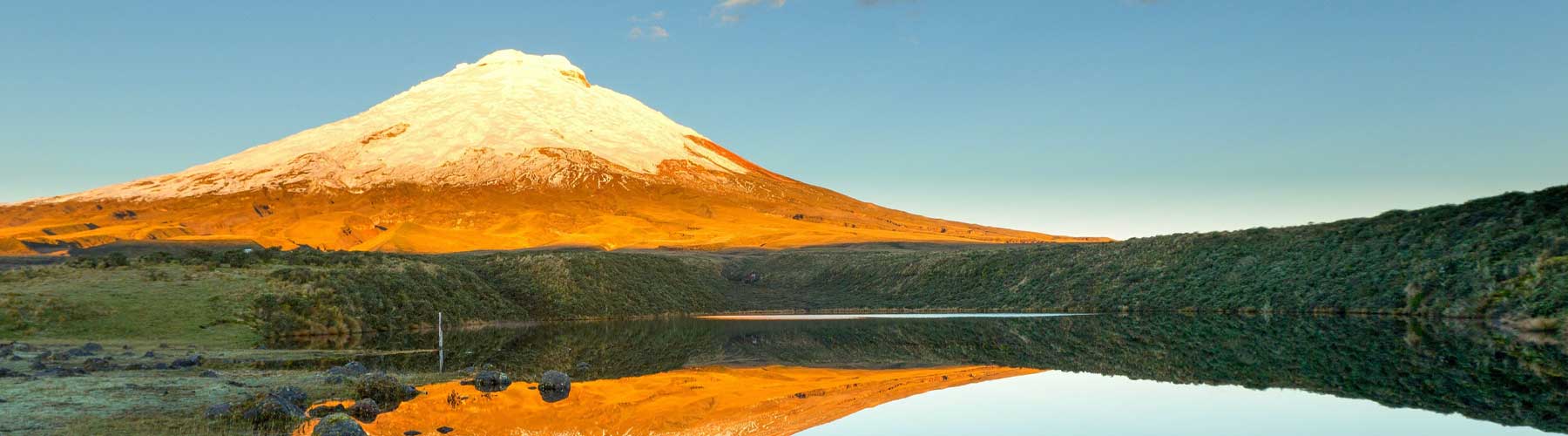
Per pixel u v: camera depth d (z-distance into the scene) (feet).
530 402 105.09
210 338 173.78
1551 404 100.17
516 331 230.48
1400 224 282.97
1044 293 327.47
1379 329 197.57
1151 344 175.22
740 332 228.43
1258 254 302.25
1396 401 103.30
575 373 136.77
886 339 199.31
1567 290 197.26
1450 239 258.57
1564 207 251.39
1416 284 241.14
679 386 121.80
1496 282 221.66
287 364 137.69
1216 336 191.52
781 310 356.18
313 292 211.41
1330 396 107.65
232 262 234.58
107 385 101.30
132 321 177.47
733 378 130.82
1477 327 195.93
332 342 185.37
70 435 74.74
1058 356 157.38
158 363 125.49
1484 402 101.86
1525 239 237.25
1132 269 323.16
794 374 136.46
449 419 92.43
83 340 163.94
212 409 84.64
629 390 117.91
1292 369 133.08
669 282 355.77
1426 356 145.28
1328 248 288.10
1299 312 255.09
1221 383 119.75
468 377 124.88
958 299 345.31
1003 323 249.34
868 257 425.28
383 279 241.35
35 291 186.70
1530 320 195.11
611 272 331.36
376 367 137.18
